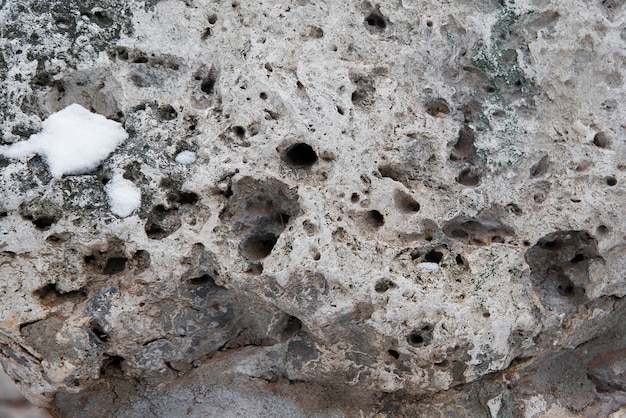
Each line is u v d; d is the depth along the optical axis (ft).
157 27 2.78
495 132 2.86
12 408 3.65
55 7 2.72
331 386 3.09
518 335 2.89
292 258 2.69
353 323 2.80
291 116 2.73
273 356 3.05
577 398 3.15
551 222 2.86
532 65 2.88
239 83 2.77
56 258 2.74
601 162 2.87
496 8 2.89
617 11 2.94
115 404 3.05
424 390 2.98
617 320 3.18
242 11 2.82
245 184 2.75
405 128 2.81
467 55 2.89
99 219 2.70
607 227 2.87
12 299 2.74
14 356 2.86
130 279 2.79
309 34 2.83
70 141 2.71
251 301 2.87
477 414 3.04
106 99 2.79
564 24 2.89
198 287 2.85
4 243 2.68
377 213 2.78
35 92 2.70
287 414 3.06
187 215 2.76
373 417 3.09
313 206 2.71
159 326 2.89
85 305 2.79
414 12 2.85
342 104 2.77
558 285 3.02
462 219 2.85
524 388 3.10
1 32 2.70
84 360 2.83
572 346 3.08
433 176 2.83
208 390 3.08
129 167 2.72
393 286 2.74
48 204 2.68
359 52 2.84
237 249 2.77
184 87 2.79
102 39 2.75
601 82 2.91
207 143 2.74
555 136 2.88
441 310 2.77
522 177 2.87
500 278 2.83
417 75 2.86
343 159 2.74
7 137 2.67
